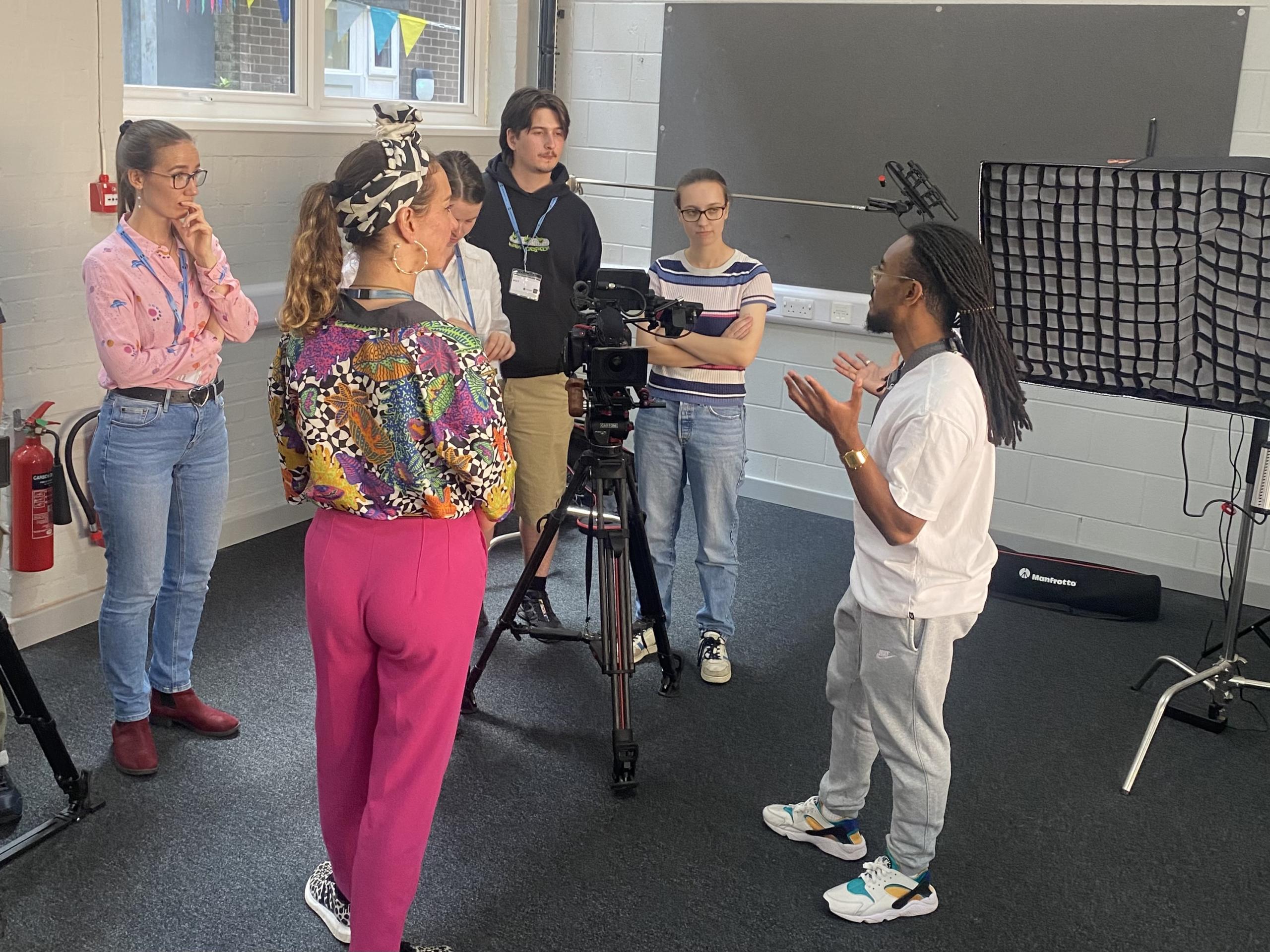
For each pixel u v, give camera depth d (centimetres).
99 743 282
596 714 311
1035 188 258
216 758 279
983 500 214
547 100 329
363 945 195
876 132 453
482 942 222
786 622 379
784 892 242
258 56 408
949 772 226
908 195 353
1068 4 410
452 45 494
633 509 299
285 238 410
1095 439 429
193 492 273
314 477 183
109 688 271
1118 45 405
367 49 453
